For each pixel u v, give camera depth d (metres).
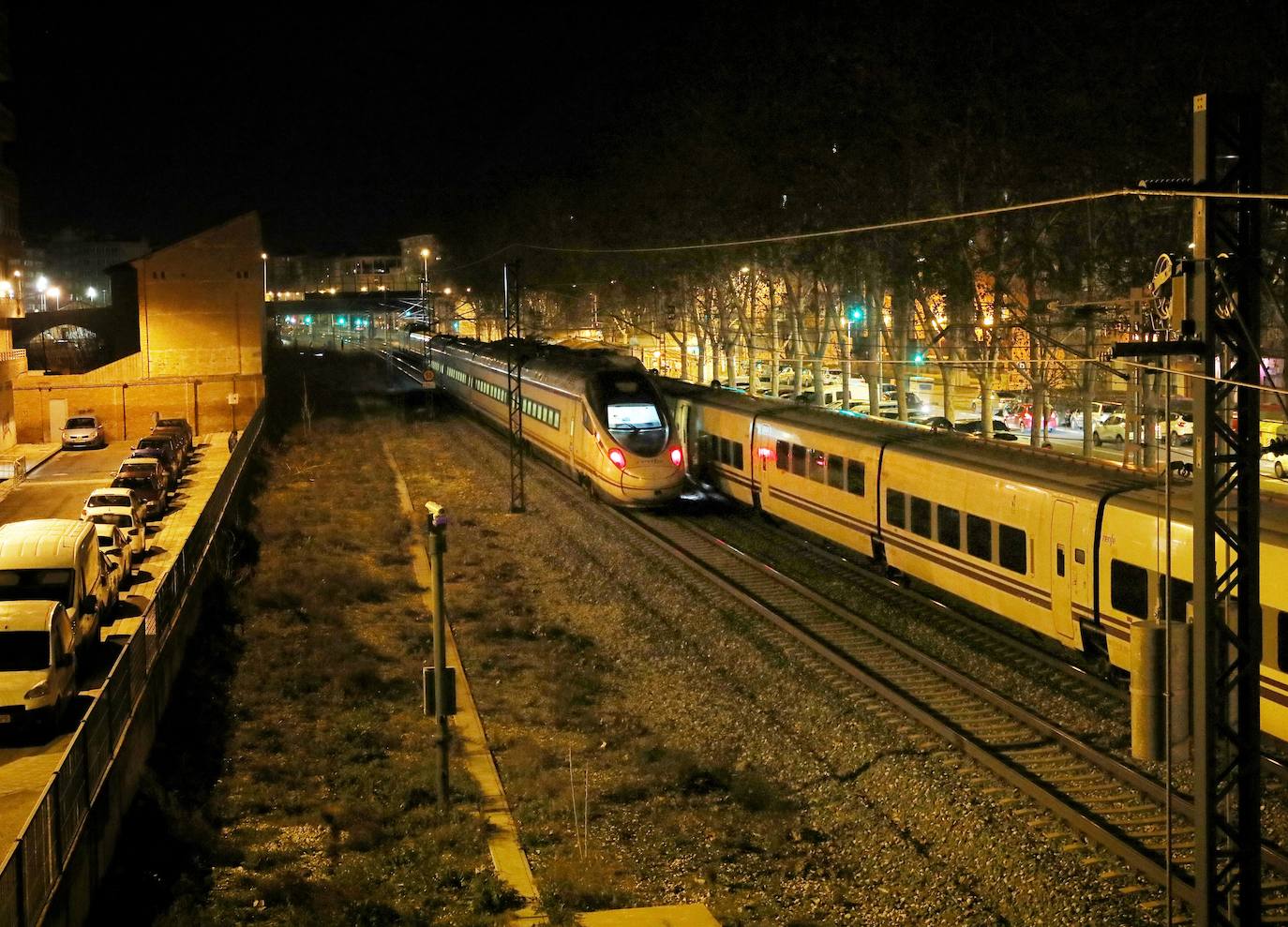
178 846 13.48
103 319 73.00
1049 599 19.22
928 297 47.28
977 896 12.16
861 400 64.00
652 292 63.84
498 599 25.62
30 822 10.11
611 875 12.95
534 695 19.44
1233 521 15.31
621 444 32.16
